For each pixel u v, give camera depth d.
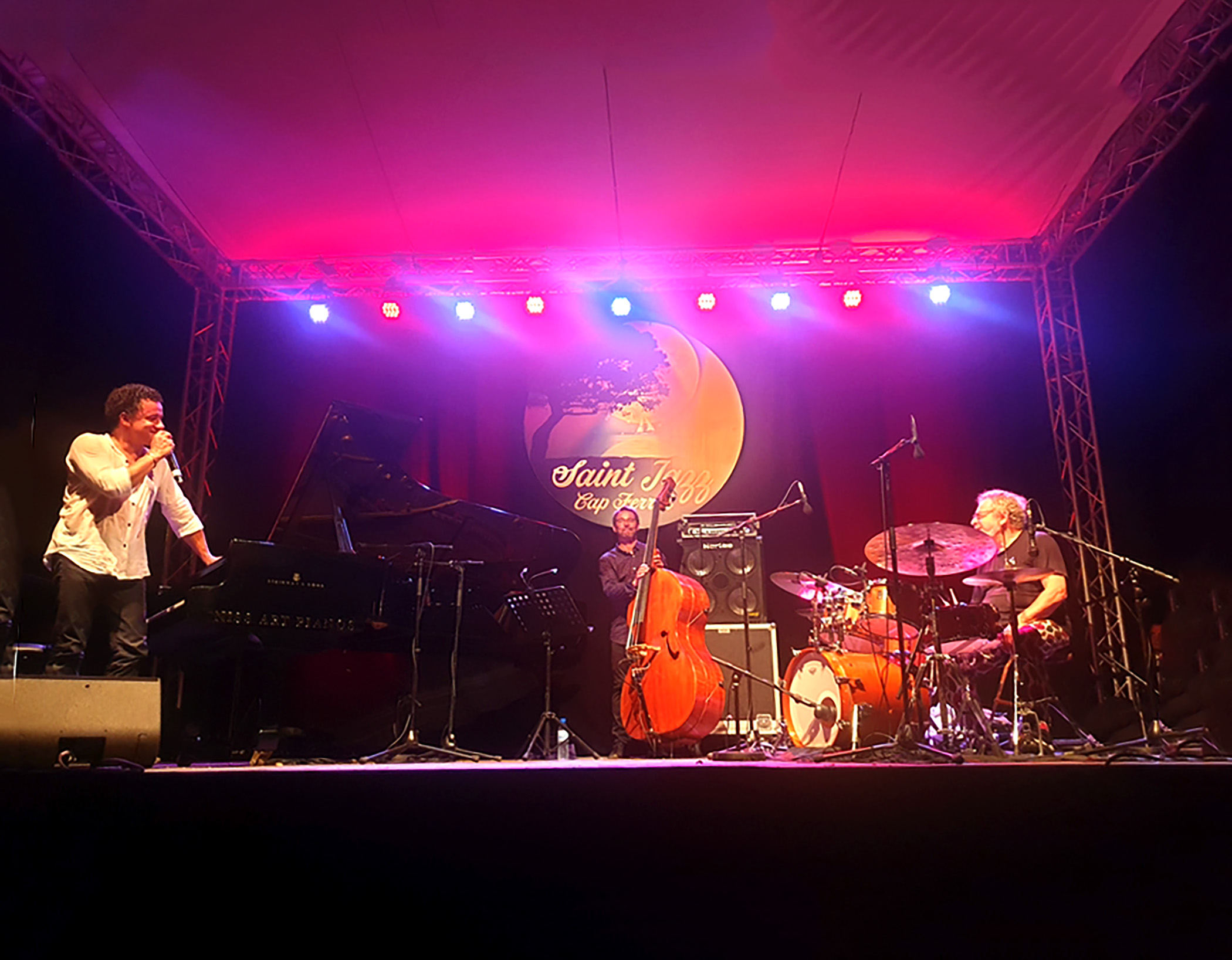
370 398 7.52
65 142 5.96
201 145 6.20
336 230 7.15
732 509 7.25
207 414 7.16
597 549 7.25
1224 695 5.12
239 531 7.24
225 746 4.38
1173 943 2.43
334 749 4.71
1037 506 5.16
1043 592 4.60
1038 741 4.34
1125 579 6.21
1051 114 5.83
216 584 4.20
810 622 6.98
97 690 3.17
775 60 5.44
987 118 5.89
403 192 6.71
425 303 7.66
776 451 7.31
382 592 4.36
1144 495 6.13
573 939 2.44
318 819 2.49
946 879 2.47
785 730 5.75
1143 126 5.83
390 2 5.04
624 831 2.50
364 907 2.46
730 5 5.04
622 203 6.84
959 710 4.52
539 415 7.48
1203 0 4.89
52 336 5.58
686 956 2.43
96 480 3.64
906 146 6.18
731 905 2.46
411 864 2.47
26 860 2.44
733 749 5.44
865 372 7.38
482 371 7.56
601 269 7.45
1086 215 6.64
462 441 7.45
